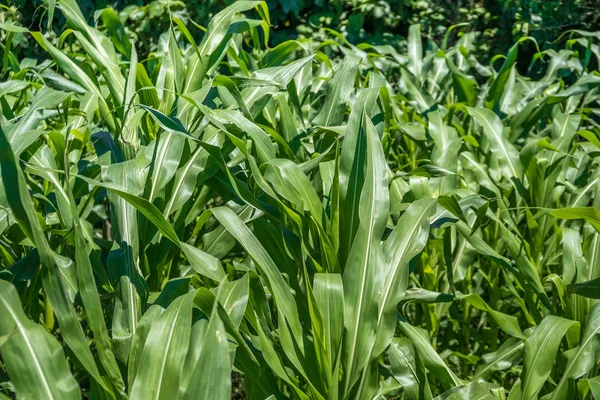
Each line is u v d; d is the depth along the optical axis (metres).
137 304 1.73
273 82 2.20
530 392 1.77
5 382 1.76
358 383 1.66
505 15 6.56
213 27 2.50
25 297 1.81
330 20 6.18
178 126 1.83
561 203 2.95
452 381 1.89
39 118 2.08
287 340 1.61
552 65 4.05
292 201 1.78
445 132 2.94
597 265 2.19
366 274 1.65
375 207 1.69
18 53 5.79
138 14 5.78
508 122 3.55
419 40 4.32
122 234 1.80
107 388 1.40
